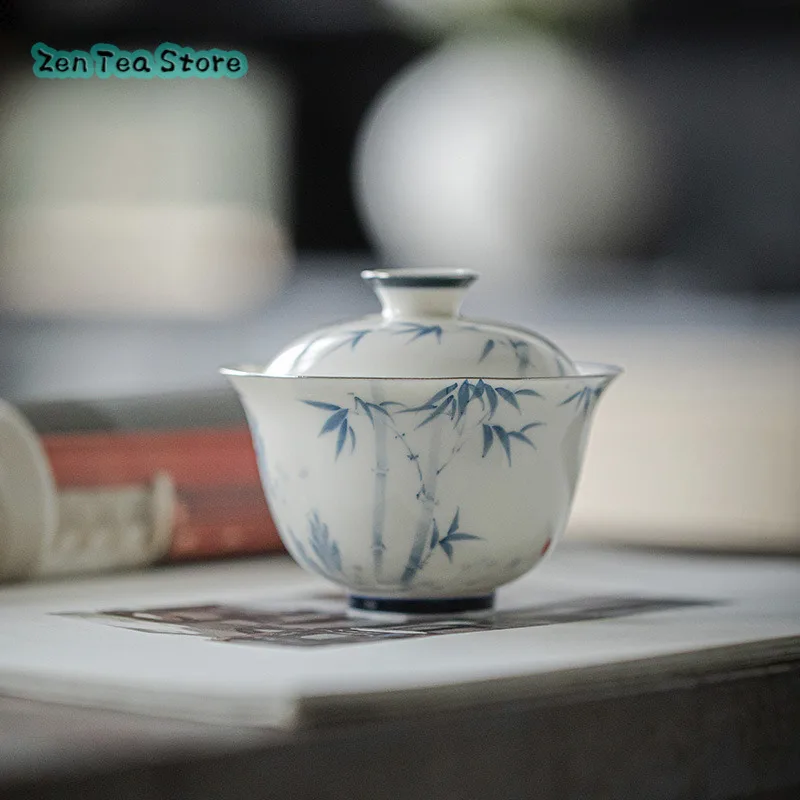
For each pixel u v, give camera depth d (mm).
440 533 729
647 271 2887
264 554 893
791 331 2584
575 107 2816
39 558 818
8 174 2916
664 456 1649
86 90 2898
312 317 2918
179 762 593
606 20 2729
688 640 698
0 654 676
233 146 2984
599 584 826
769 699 685
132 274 2957
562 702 644
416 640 699
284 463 739
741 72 2812
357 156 3037
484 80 2834
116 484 847
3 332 2934
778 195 2834
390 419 722
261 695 619
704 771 670
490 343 734
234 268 2984
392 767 616
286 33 2855
